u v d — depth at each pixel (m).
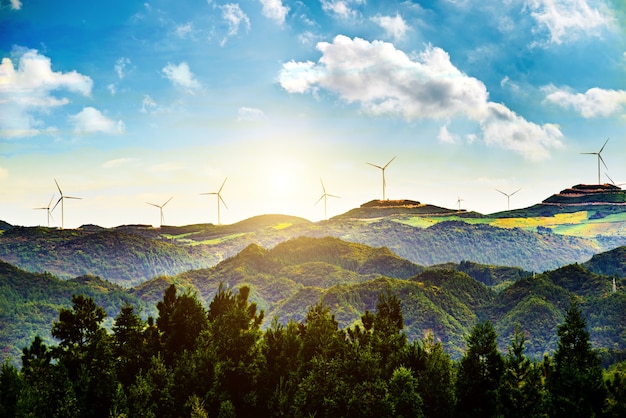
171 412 114.19
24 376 114.00
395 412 108.56
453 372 120.31
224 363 119.31
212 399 115.50
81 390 111.56
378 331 132.25
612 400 108.69
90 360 117.94
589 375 104.50
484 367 113.25
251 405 118.50
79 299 123.38
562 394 105.25
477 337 115.00
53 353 121.06
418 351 121.75
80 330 122.88
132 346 124.62
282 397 114.94
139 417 107.62
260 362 122.12
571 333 116.00
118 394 107.94
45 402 107.38
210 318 138.88
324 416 111.88
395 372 110.50
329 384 113.81
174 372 119.19
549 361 117.19
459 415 112.50
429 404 111.88
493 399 109.69
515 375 109.62
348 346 121.94
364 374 114.50
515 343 113.56
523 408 104.44
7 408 106.88
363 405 108.56
